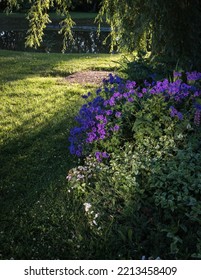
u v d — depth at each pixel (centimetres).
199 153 366
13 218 352
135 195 336
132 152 399
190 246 290
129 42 528
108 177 366
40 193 389
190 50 505
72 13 2566
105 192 351
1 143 495
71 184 384
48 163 446
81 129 423
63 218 346
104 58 1029
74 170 399
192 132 404
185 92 421
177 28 489
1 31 1927
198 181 326
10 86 740
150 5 456
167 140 389
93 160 403
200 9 503
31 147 484
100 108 438
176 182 328
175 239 284
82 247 306
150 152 381
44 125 549
